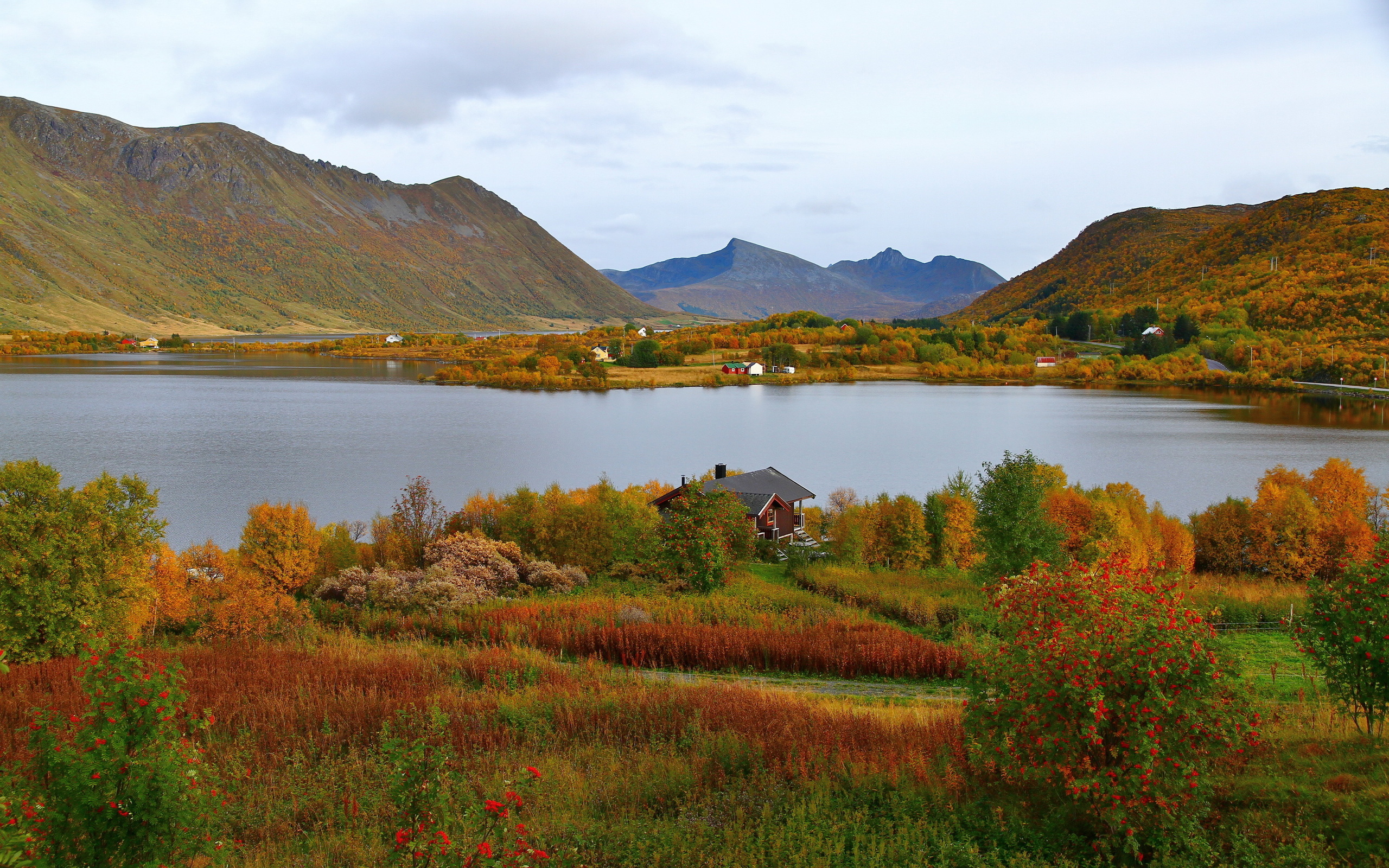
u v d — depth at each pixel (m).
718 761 16.98
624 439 126.19
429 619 33.50
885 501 51.47
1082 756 12.99
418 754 11.78
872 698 24.89
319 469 96.12
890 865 12.84
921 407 175.62
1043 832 13.31
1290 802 13.74
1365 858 12.16
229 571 35.16
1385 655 14.80
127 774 10.89
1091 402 184.00
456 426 137.75
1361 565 15.87
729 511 42.38
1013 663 13.43
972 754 14.73
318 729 19.38
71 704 20.59
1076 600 13.30
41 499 27.17
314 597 37.44
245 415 145.50
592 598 37.81
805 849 13.13
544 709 20.59
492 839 11.29
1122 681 12.66
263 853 13.79
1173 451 115.38
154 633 31.33
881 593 39.59
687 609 35.66
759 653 29.39
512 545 43.75
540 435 129.62
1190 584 40.53
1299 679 25.75
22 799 10.88
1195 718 12.34
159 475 89.56
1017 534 38.00
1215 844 12.96
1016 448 118.19
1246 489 89.38
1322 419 150.25
